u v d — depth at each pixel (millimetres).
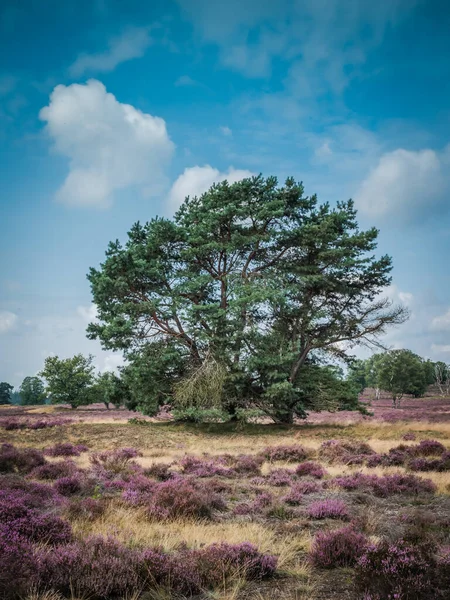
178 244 37312
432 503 10891
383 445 24344
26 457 16984
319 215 37719
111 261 34312
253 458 19578
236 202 36344
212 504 10523
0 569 5258
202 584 5785
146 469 15430
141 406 35312
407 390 73000
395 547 5754
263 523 9273
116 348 35469
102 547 6094
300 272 36625
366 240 36625
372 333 37344
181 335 37156
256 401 36438
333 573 6324
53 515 8508
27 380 142625
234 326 35000
